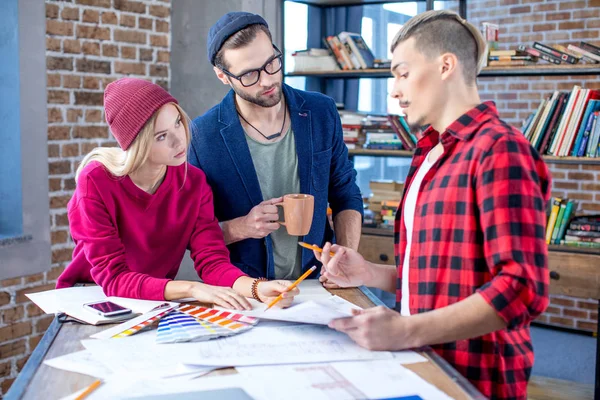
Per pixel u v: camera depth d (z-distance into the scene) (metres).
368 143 3.95
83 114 3.66
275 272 2.03
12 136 3.36
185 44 4.04
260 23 1.83
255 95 1.85
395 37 1.38
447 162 1.32
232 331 1.35
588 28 4.40
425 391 1.07
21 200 3.37
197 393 1.04
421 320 1.20
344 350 1.25
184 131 1.75
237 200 2.00
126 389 1.09
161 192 1.81
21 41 3.31
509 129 1.25
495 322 1.15
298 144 2.01
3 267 3.27
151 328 1.43
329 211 2.26
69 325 1.47
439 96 1.34
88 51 3.66
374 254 3.82
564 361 4.07
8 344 3.36
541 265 1.15
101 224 1.72
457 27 1.33
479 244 1.25
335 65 3.97
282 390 1.07
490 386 1.27
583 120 3.41
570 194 4.57
